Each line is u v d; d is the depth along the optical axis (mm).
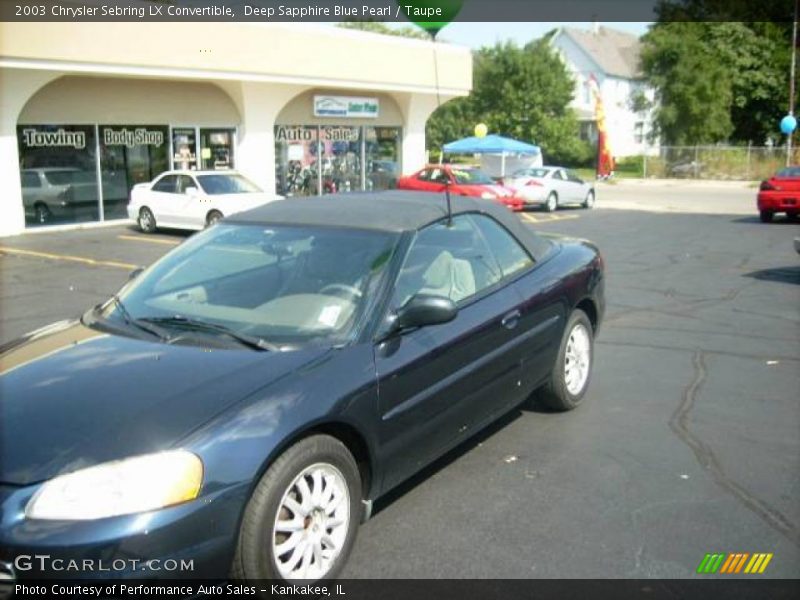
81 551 2607
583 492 4172
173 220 16906
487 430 5094
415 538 3678
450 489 4207
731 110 54469
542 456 4660
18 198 16922
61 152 17984
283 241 4250
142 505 2688
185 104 20297
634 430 5102
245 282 4023
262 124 21719
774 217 22609
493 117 50781
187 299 4000
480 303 4371
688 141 51844
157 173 19984
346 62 22938
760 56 53281
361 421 3383
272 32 20719
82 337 3771
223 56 19578
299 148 23938
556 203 25500
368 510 3537
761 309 9203
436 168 24469
